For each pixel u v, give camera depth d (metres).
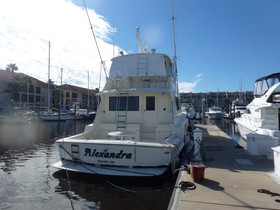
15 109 47.72
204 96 102.75
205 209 4.61
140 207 6.38
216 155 9.63
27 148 15.14
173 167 7.82
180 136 10.49
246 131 16.92
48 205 6.57
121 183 7.85
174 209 4.71
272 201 4.99
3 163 11.16
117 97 10.33
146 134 9.95
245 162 8.41
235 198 5.15
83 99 97.38
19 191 7.54
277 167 6.82
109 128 9.99
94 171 7.60
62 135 22.73
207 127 21.52
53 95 82.19
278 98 13.25
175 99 10.94
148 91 9.52
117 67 10.96
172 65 12.33
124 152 7.54
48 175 9.04
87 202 6.71
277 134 11.27
